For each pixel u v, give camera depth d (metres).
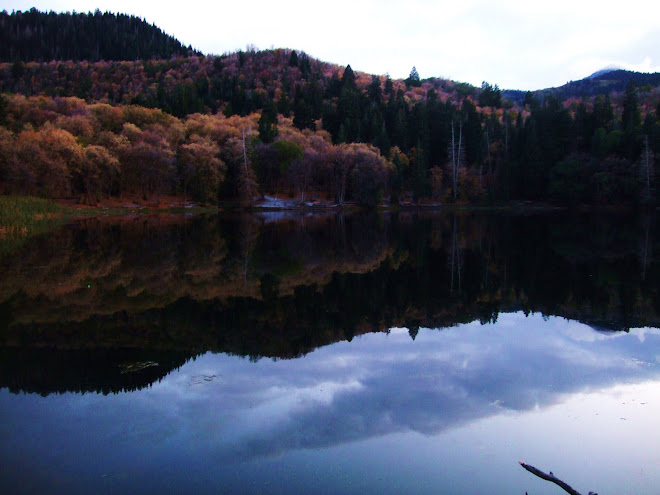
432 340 13.73
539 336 14.12
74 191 69.94
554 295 19.62
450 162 98.69
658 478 7.11
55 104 92.94
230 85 138.25
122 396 9.75
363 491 6.68
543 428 8.53
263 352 12.59
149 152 71.50
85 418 8.77
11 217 39.78
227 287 21.00
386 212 80.62
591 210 79.00
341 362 11.87
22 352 12.45
